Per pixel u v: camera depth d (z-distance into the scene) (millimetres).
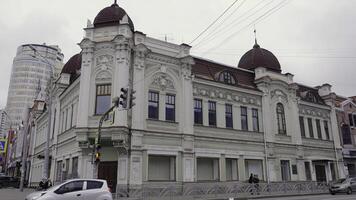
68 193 14562
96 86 25062
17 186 45438
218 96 30609
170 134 26141
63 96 33281
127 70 24797
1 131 108625
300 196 26547
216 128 29438
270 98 34406
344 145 41781
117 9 27531
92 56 25375
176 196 24281
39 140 45250
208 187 26547
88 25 26094
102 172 24234
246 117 32438
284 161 34125
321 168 38500
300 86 40781
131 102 18578
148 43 27016
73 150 26516
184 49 28703
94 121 24125
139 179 23688
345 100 45375
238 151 30297
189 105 27859
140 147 24281
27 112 63781
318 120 40062
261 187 29250
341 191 29688
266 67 36000
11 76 113250
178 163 26062
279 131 34312
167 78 27406
